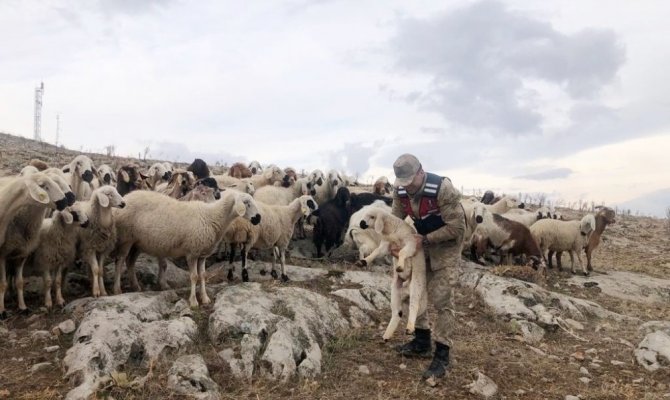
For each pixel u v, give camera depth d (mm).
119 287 8258
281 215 9711
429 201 6285
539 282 11750
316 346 6879
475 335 8180
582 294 11773
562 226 13633
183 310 7359
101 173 12188
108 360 6035
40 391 5574
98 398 5371
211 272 9734
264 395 5848
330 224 12406
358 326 8070
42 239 7590
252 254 11180
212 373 6094
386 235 6566
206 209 8055
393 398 5965
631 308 10945
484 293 9672
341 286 9492
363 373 6555
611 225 22750
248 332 6766
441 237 6273
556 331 8641
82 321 6777
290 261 11297
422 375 6422
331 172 15414
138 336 6496
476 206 13023
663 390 6605
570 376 6914
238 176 16938
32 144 27078
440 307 6445
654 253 17906
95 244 7832
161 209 7996
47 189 7121
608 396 6352
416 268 6402
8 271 7977
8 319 7242
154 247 8008
